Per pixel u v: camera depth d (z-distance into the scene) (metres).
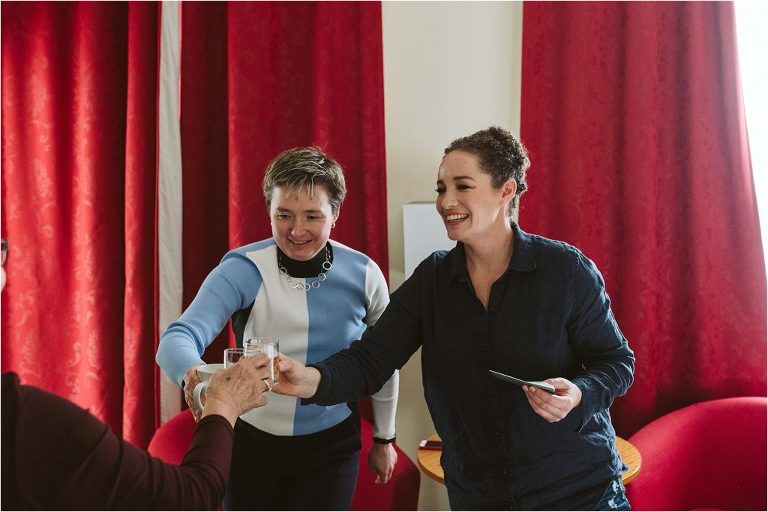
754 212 2.89
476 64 2.99
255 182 2.91
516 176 1.57
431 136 3.01
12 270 3.05
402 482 2.59
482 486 1.57
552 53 2.88
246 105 2.89
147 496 1.05
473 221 1.54
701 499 2.73
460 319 1.58
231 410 1.29
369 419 2.97
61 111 3.06
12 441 0.95
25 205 3.05
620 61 2.86
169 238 2.95
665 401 2.96
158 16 2.94
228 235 3.03
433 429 3.07
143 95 2.95
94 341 3.06
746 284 2.89
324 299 1.92
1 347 3.07
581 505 1.54
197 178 2.97
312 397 1.59
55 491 0.98
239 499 1.93
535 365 1.54
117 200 3.06
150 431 3.03
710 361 2.91
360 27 2.90
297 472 1.91
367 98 2.89
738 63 2.85
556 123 2.89
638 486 2.44
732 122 2.86
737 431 2.73
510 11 2.98
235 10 2.88
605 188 2.87
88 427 1.01
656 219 2.91
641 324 2.86
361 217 2.96
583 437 1.55
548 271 1.55
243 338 1.95
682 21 2.87
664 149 2.90
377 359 1.67
